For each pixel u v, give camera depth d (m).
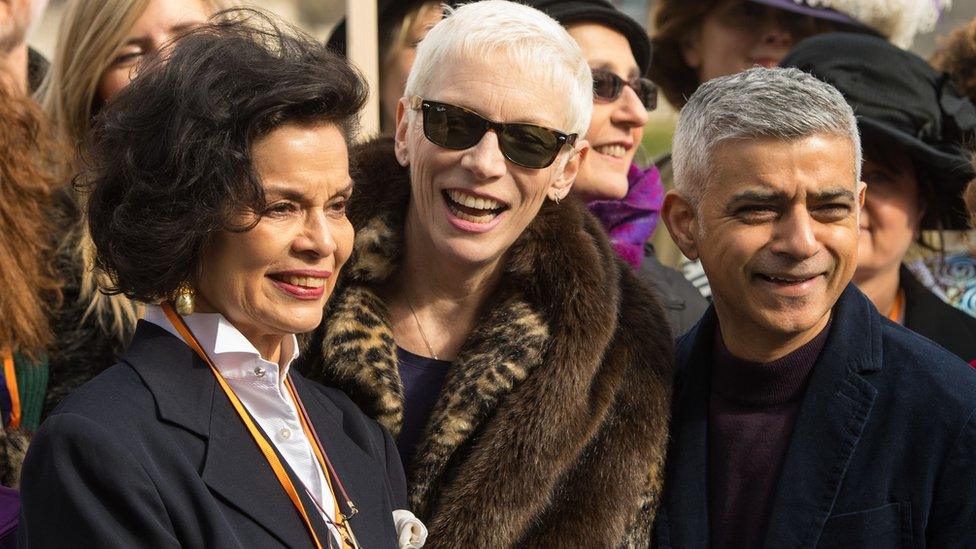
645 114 3.55
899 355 2.38
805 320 2.32
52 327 2.68
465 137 2.39
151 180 1.81
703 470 2.46
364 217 2.57
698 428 2.50
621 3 5.53
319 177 1.87
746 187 2.30
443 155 2.42
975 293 3.81
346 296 2.50
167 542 1.70
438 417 2.44
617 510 2.44
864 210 3.30
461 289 2.56
